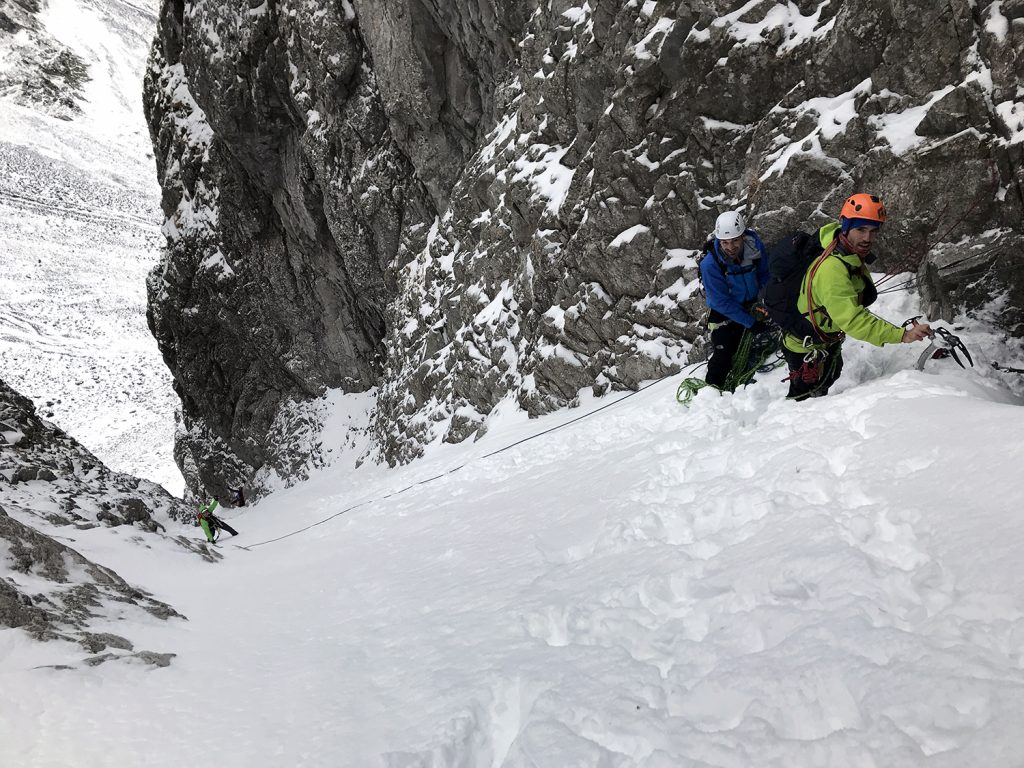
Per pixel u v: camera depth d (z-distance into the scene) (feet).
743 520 11.89
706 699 7.73
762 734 6.77
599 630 10.14
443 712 9.29
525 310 43.27
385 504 35.70
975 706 6.13
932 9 19.48
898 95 20.74
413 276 65.10
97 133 581.12
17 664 12.36
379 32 55.72
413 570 17.71
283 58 70.79
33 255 422.00
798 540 9.98
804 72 24.08
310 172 76.89
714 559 10.52
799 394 16.30
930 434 11.23
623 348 32.22
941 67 19.61
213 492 105.70
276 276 88.69
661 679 8.44
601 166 32.63
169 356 106.73
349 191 69.46
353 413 86.99
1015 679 6.20
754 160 25.59
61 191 495.00
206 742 9.70
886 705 6.48
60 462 43.96
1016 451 9.49
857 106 21.77
